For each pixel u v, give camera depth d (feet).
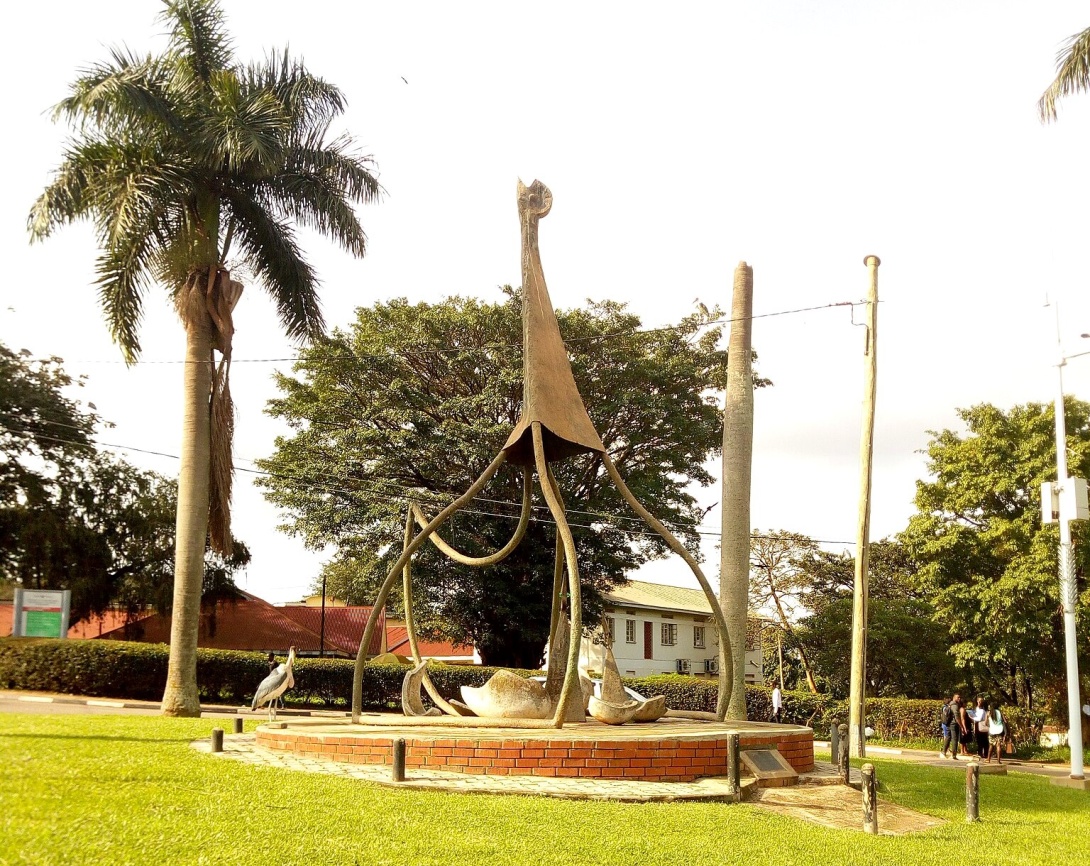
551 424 41.11
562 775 33.81
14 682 75.36
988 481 95.96
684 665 168.55
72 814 22.99
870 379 68.80
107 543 98.02
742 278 58.39
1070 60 52.95
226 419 64.34
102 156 60.08
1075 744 58.49
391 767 34.04
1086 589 88.58
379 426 102.01
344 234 68.59
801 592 125.08
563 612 44.80
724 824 28.73
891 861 27.09
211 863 20.71
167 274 63.57
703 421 108.88
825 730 99.91
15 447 94.07
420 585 98.48
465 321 101.81
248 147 60.13
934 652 112.37
